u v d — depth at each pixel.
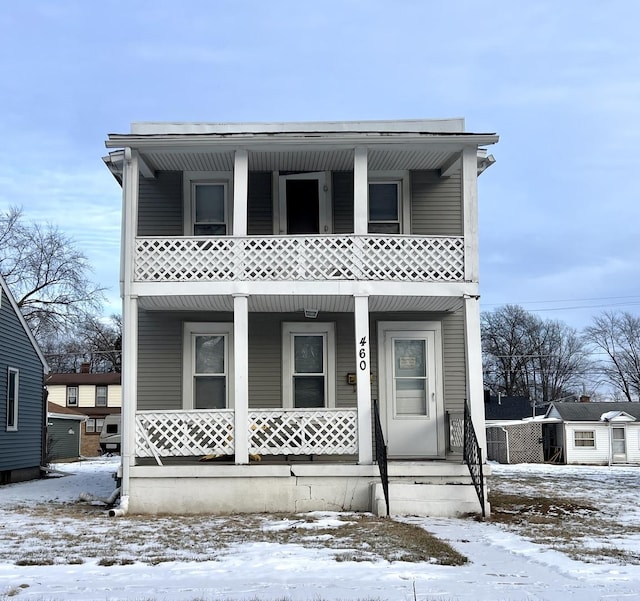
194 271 13.59
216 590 6.99
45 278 41.12
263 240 13.67
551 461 37.12
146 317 15.62
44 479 22.91
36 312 40.84
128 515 12.72
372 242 13.84
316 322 15.77
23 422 22.66
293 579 7.50
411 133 13.50
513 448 37.00
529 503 14.20
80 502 15.17
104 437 48.31
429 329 15.78
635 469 30.28
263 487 13.18
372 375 15.61
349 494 13.21
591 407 38.03
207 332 15.62
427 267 13.71
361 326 13.47
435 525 11.44
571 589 7.12
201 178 15.62
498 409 46.25
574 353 65.56
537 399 65.69
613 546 9.68
